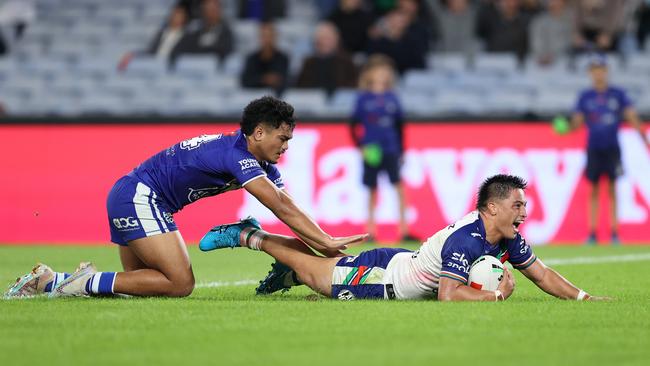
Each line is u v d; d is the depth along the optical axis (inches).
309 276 1089.4
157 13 3245.6
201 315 935.7
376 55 2864.2
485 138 2413.9
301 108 2760.8
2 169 2452.0
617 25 2957.7
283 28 3110.2
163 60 3004.4
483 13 3002.0
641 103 2844.5
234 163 1064.8
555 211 2396.7
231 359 719.1
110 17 3253.0
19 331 844.0
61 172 2438.5
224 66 2982.3
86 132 2447.1
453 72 2901.1
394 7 3043.8
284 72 2832.2
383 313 940.0
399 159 2359.7
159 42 3053.6
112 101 2923.2
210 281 1434.5
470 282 1036.5
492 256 1048.8
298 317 920.3
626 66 2938.0
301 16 3203.7
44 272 1105.4
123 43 3186.5
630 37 3120.1
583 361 713.0
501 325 874.8
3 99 2984.7
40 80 3038.9
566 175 2404.0
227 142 1087.0
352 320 900.0
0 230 2427.4
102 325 876.6
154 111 2876.5
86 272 1093.8
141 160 2427.4
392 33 2876.5
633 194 2404.0
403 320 898.7
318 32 2822.3
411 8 2906.0
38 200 2433.6
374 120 2348.7
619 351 754.8
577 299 1077.8
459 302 1005.2
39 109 2945.4
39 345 776.3
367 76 2359.7
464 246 1011.9
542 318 917.2
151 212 1098.1
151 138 2434.8
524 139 2409.0
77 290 1087.6
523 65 2967.5
